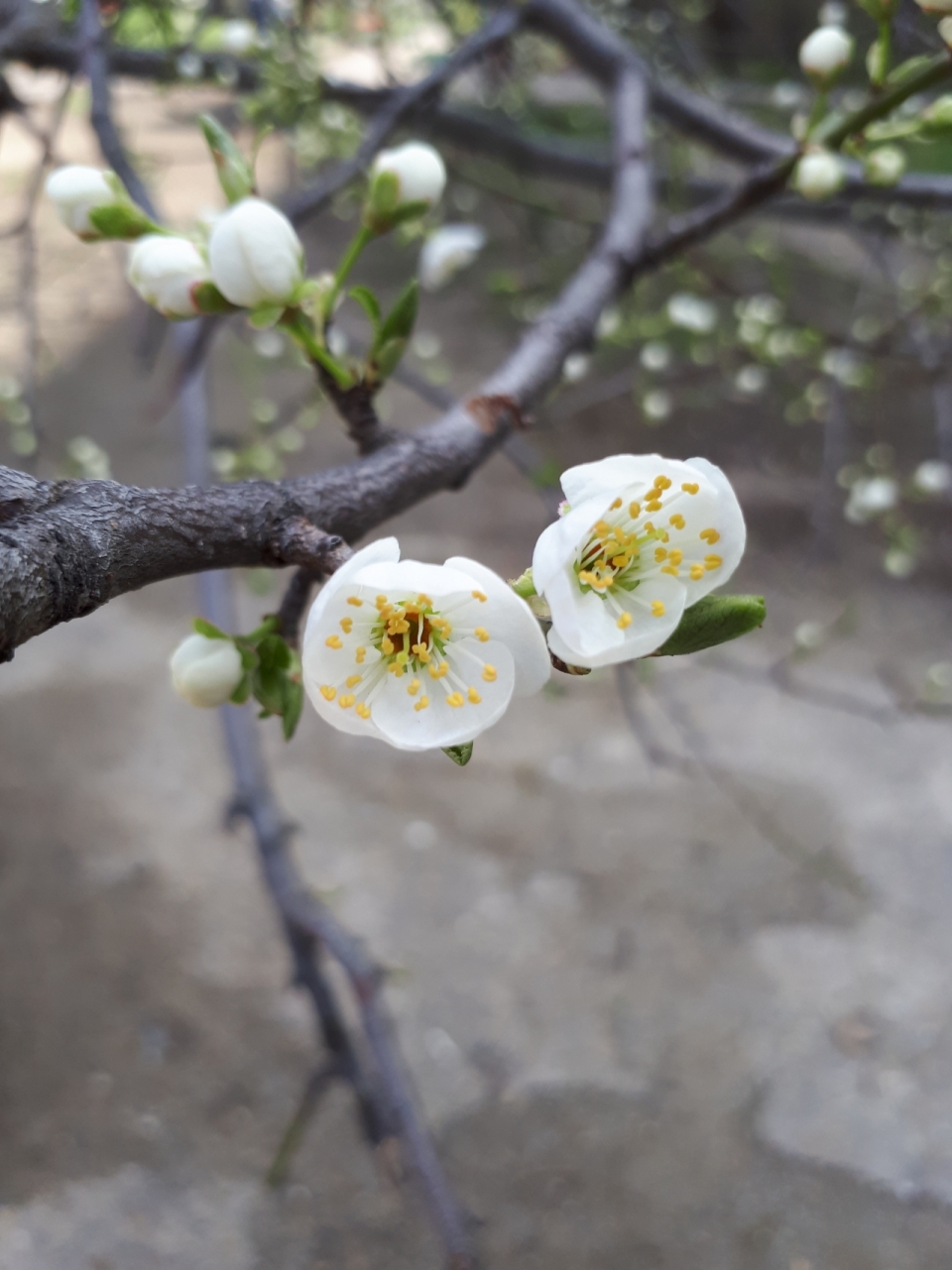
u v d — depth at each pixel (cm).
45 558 6
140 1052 30
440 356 61
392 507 10
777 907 34
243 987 32
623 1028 31
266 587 32
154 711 42
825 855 36
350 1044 18
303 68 26
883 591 47
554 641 8
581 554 8
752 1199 27
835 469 38
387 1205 27
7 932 33
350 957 17
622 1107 29
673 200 34
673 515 8
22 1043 30
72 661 44
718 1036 31
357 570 7
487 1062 30
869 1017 31
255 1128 28
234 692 9
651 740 40
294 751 40
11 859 36
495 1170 27
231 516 8
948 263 38
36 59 24
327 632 8
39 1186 27
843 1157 27
